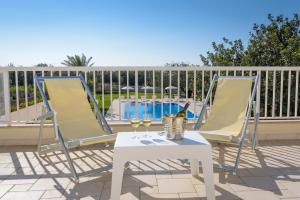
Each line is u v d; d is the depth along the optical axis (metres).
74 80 3.36
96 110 3.29
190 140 2.17
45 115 2.75
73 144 2.57
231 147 3.54
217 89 3.38
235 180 2.47
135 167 2.81
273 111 4.06
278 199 2.10
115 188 2.01
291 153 3.28
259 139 3.93
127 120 3.94
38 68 3.74
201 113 3.26
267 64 8.66
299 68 3.96
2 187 2.36
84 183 2.44
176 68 3.91
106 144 3.57
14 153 3.33
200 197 2.15
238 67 3.86
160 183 2.42
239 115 3.09
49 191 2.27
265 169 2.75
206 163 2.05
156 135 2.33
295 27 9.12
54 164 2.94
